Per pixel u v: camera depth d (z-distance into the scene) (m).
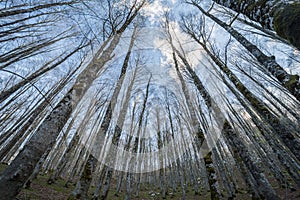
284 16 1.82
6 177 2.21
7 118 13.11
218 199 4.27
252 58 9.06
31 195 8.15
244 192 13.47
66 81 10.01
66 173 19.27
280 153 9.62
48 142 2.68
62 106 3.16
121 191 16.03
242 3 2.65
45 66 9.54
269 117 3.79
